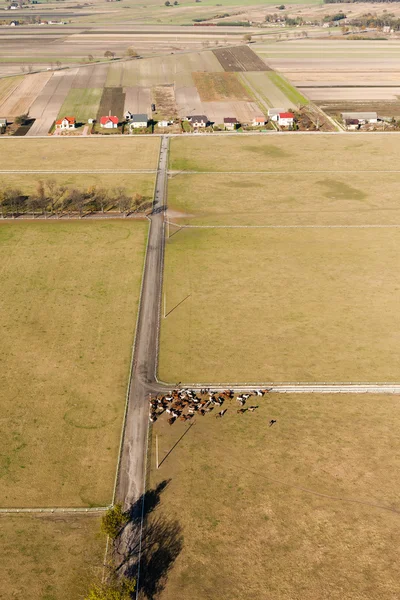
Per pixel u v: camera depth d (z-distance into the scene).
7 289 106.62
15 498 65.38
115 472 69.06
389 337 93.38
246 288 107.94
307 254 120.38
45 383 83.19
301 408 79.12
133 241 125.88
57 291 106.19
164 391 81.94
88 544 60.44
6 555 59.03
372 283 109.44
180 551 59.91
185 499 65.69
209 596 55.56
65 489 66.69
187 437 74.38
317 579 57.03
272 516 63.69
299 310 100.88
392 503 65.19
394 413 78.19
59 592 55.59
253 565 58.44
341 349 90.56
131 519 63.19
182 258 118.62
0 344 91.25
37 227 132.25
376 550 59.94
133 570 57.97
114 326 96.25
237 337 93.56
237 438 74.19
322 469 69.50
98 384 83.19
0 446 72.31
